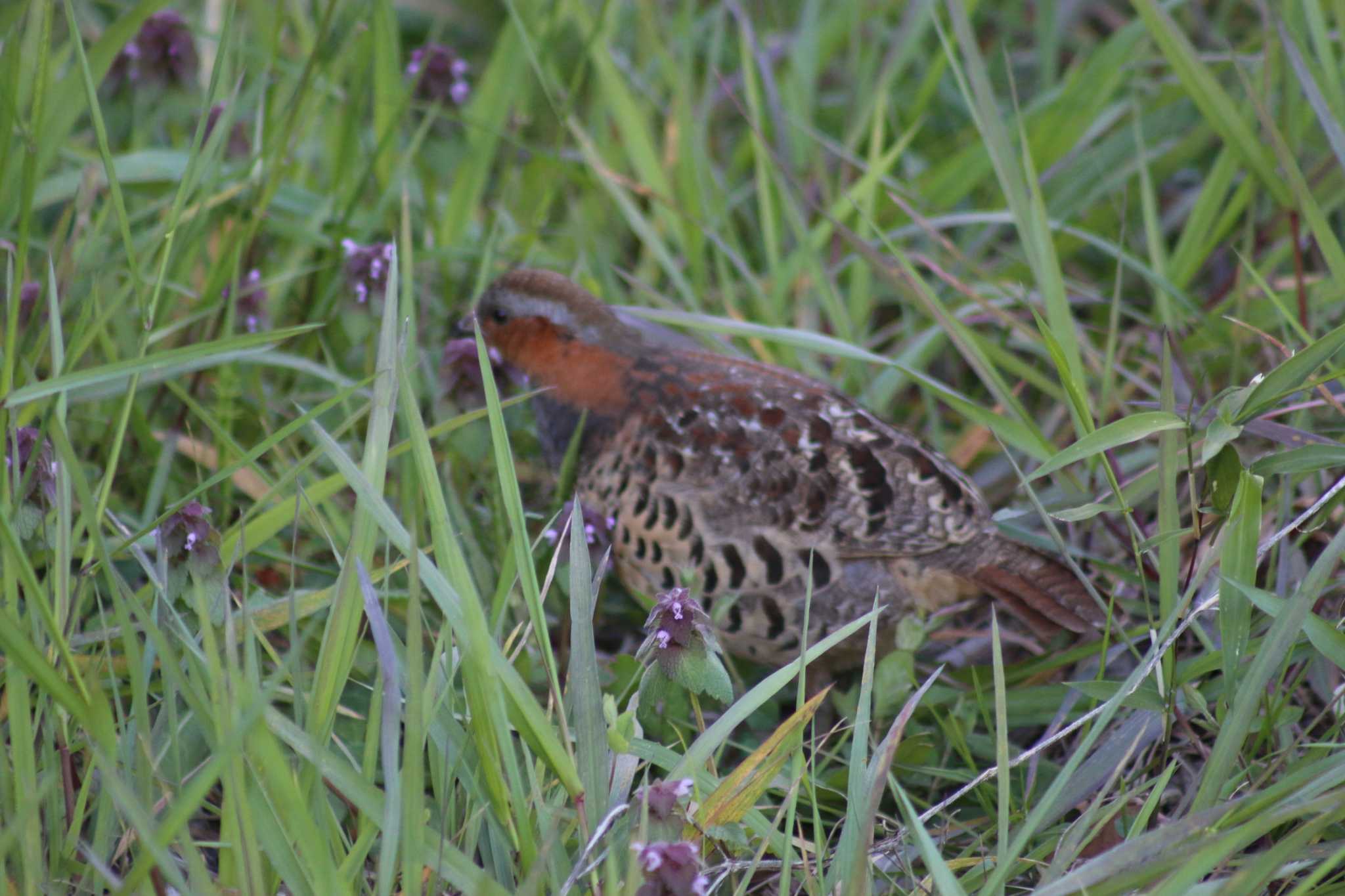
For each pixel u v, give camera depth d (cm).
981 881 636
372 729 616
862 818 595
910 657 805
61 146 996
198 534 635
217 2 1263
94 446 953
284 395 1061
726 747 848
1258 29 1334
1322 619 666
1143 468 972
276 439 650
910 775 797
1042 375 1015
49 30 802
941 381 1156
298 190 1091
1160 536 718
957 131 1389
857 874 548
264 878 596
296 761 682
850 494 870
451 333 1087
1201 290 1217
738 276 1209
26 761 589
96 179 902
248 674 593
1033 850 654
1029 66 1439
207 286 990
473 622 585
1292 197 1014
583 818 586
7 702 619
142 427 927
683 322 925
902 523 872
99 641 726
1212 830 586
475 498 975
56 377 649
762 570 871
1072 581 888
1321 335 1049
